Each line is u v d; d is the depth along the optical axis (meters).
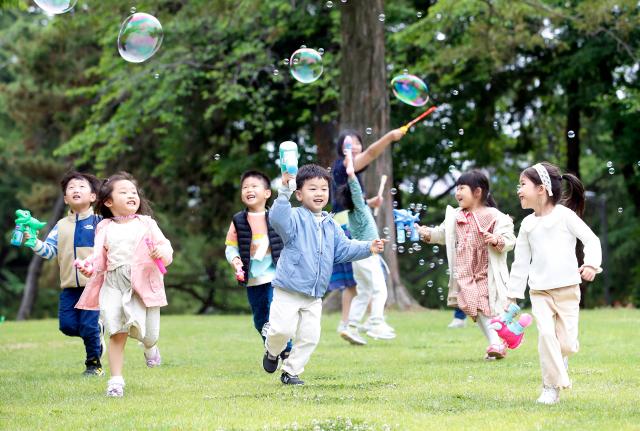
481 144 28.83
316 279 7.52
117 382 7.27
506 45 23.31
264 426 5.60
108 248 7.48
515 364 8.86
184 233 38.75
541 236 6.80
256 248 8.88
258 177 9.00
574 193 7.54
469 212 9.70
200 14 24.22
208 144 30.45
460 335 12.48
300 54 10.71
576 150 27.23
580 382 7.54
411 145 28.34
